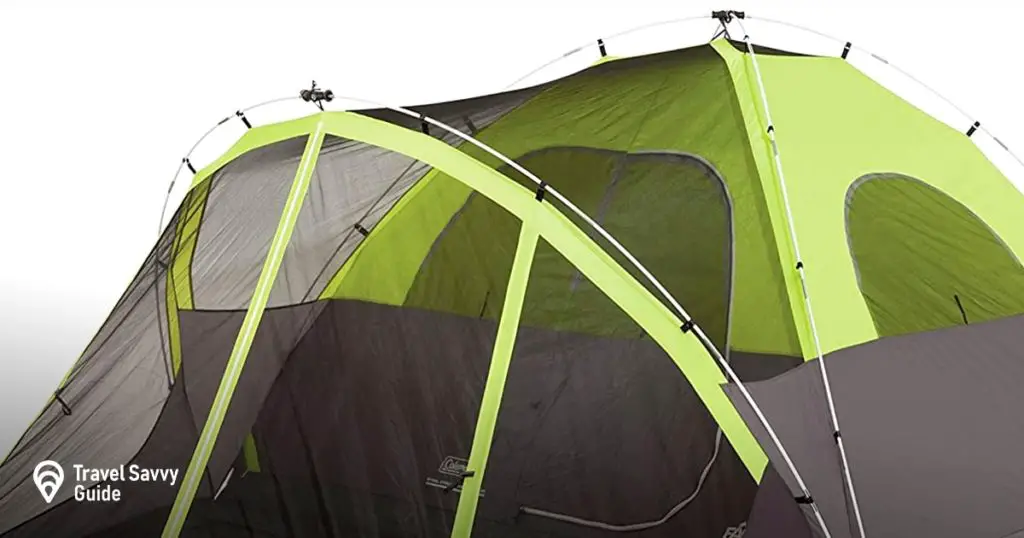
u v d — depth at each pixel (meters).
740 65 4.19
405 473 3.72
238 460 3.92
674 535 3.44
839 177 4.05
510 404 3.67
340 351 3.93
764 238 3.82
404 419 3.77
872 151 4.24
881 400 3.45
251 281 4.15
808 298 3.69
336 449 3.82
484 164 3.91
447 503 3.65
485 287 3.82
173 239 4.46
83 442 4.18
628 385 3.57
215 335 4.12
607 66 4.75
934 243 4.09
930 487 3.15
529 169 4.16
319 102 4.43
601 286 3.64
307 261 4.11
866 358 3.62
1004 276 4.15
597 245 3.70
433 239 3.99
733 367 3.66
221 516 3.87
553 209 3.76
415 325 3.88
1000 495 3.12
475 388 3.72
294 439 3.87
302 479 3.82
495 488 3.63
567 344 3.65
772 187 3.89
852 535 3.07
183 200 4.54
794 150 4.02
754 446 3.41
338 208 4.14
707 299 3.78
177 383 4.12
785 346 3.66
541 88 4.63
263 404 3.95
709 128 4.09
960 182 4.39
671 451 3.50
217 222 4.35
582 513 3.54
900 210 4.11
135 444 4.09
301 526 3.78
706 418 3.48
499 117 4.38
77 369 4.37
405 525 3.68
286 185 4.24
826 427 3.36
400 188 4.06
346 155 4.17
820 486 3.19
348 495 3.76
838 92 4.39
